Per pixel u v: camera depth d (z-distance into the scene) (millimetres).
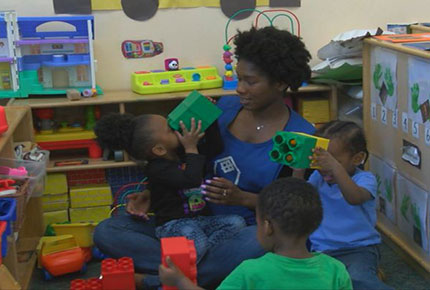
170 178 1860
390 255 2316
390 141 2285
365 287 1734
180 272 1429
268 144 1949
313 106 2678
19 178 1901
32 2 2588
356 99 2699
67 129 2590
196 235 1860
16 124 2051
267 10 2771
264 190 1404
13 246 1894
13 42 2447
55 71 2596
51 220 2518
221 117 2039
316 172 1946
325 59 2680
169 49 2742
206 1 2717
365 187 1817
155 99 2514
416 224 2141
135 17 2676
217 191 1846
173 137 1898
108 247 1967
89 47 2537
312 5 2799
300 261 1357
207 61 2785
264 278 1345
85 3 2619
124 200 2646
